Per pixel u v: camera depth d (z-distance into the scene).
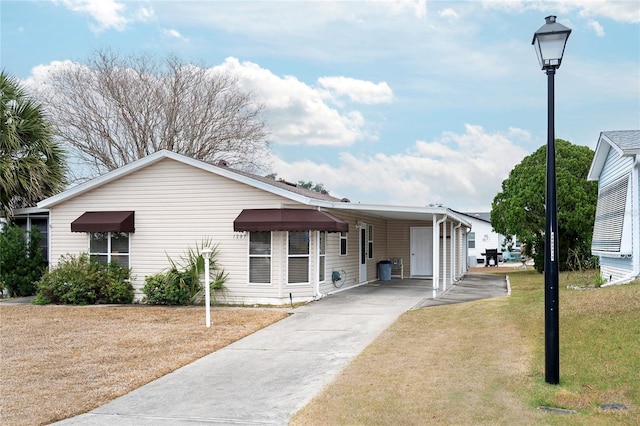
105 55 35.81
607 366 7.48
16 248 18.88
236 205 16.59
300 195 16.08
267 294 16.23
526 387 7.09
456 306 14.62
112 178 17.38
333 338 11.09
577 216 26.58
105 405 7.12
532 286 19.59
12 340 11.24
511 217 28.59
